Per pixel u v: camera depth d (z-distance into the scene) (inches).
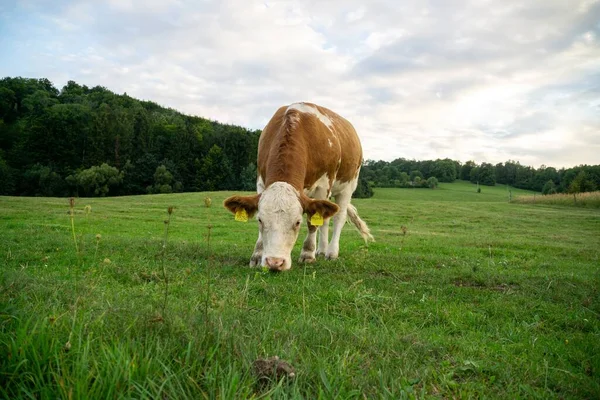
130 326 97.3
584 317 179.6
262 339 110.1
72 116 2970.0
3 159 2642.7
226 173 2856.8
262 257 235.3
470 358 118.7
